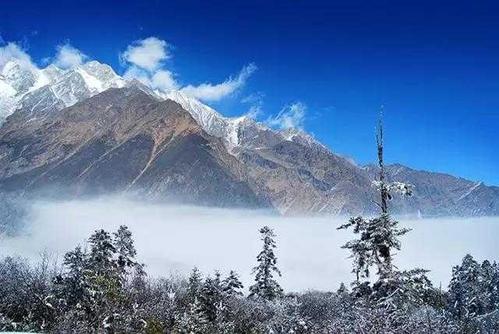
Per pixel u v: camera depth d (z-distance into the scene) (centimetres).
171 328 2417
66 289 2248
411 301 1469
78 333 1922
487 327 1495
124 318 2252
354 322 1325
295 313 2023
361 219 1557
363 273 1534
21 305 2342
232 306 3191
